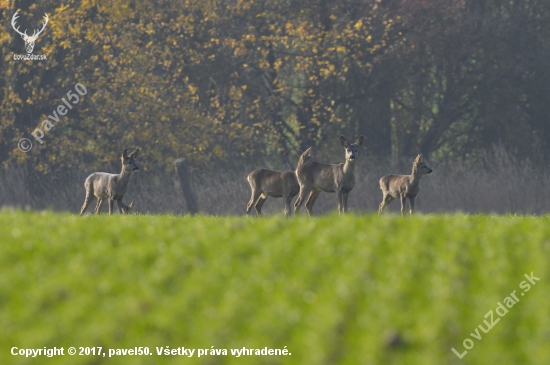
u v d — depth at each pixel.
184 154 113.31
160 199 102.69
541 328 20.48
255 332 20.73
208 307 22.23
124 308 22.28
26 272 25.70
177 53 120.75
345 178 55.50
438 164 106.62
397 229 33.19
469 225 34.62
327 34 119.00
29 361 19.98
